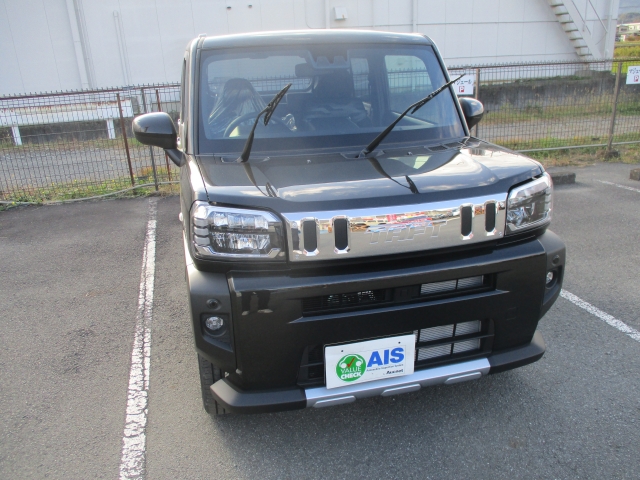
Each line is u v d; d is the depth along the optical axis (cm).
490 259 220
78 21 1510
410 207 206
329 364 214
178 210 696
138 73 1572
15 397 293
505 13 1778
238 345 208
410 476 227
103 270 487
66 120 1271
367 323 211
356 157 256
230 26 1583
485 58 1802
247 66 296
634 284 408
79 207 740
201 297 208
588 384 286
